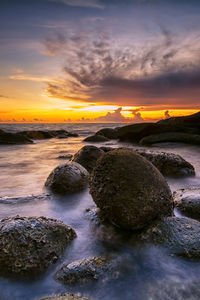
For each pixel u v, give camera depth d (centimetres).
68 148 1500
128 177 311
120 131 1927
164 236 273
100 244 284
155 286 215
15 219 275
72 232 292
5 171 772
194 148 1316
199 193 394
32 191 533
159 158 679
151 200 304
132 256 258
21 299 205
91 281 218
